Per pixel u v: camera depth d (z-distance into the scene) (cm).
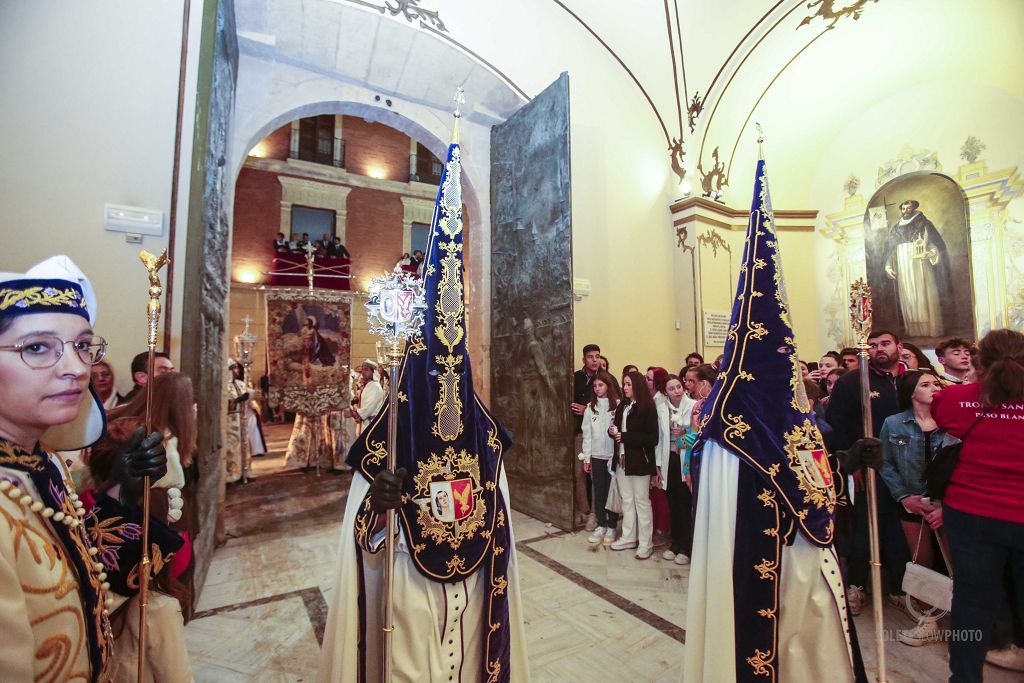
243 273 1378
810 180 823
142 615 125
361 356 1462
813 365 704
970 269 673
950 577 258
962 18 584
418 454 158
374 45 504
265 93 505
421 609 155
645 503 396
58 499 88
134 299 326
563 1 612
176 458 169
